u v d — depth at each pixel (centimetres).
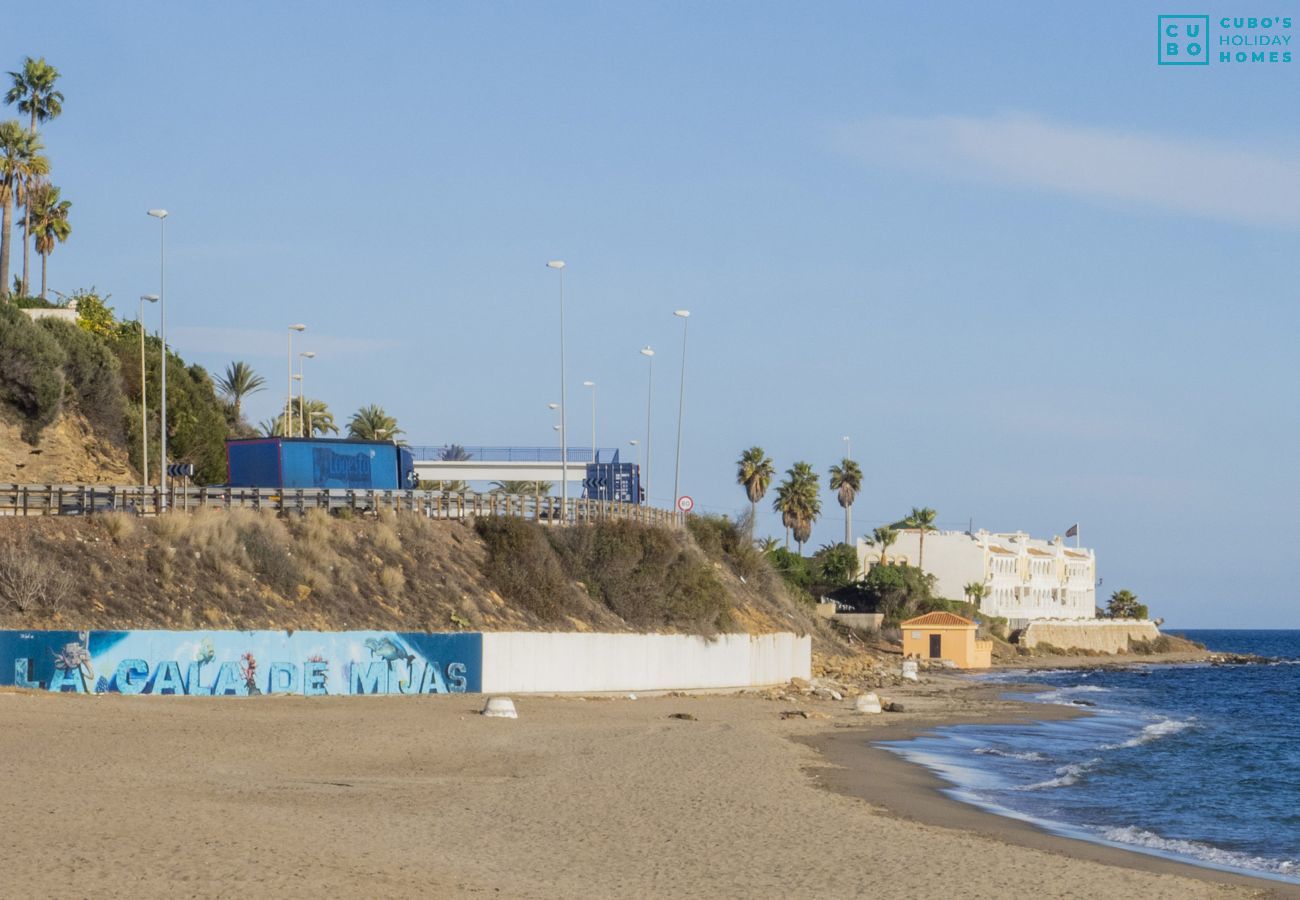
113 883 1722
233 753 3362
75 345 7538
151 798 2497
